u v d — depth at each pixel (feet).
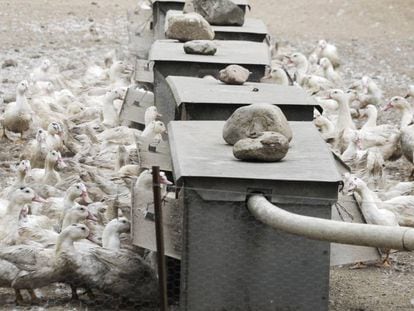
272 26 118.83
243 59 59.88
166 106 59.52
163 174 43.06
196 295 37.32
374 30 116.67
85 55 100.42
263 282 37.32
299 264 37.29
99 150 63.46
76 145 65.67
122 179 54.19
